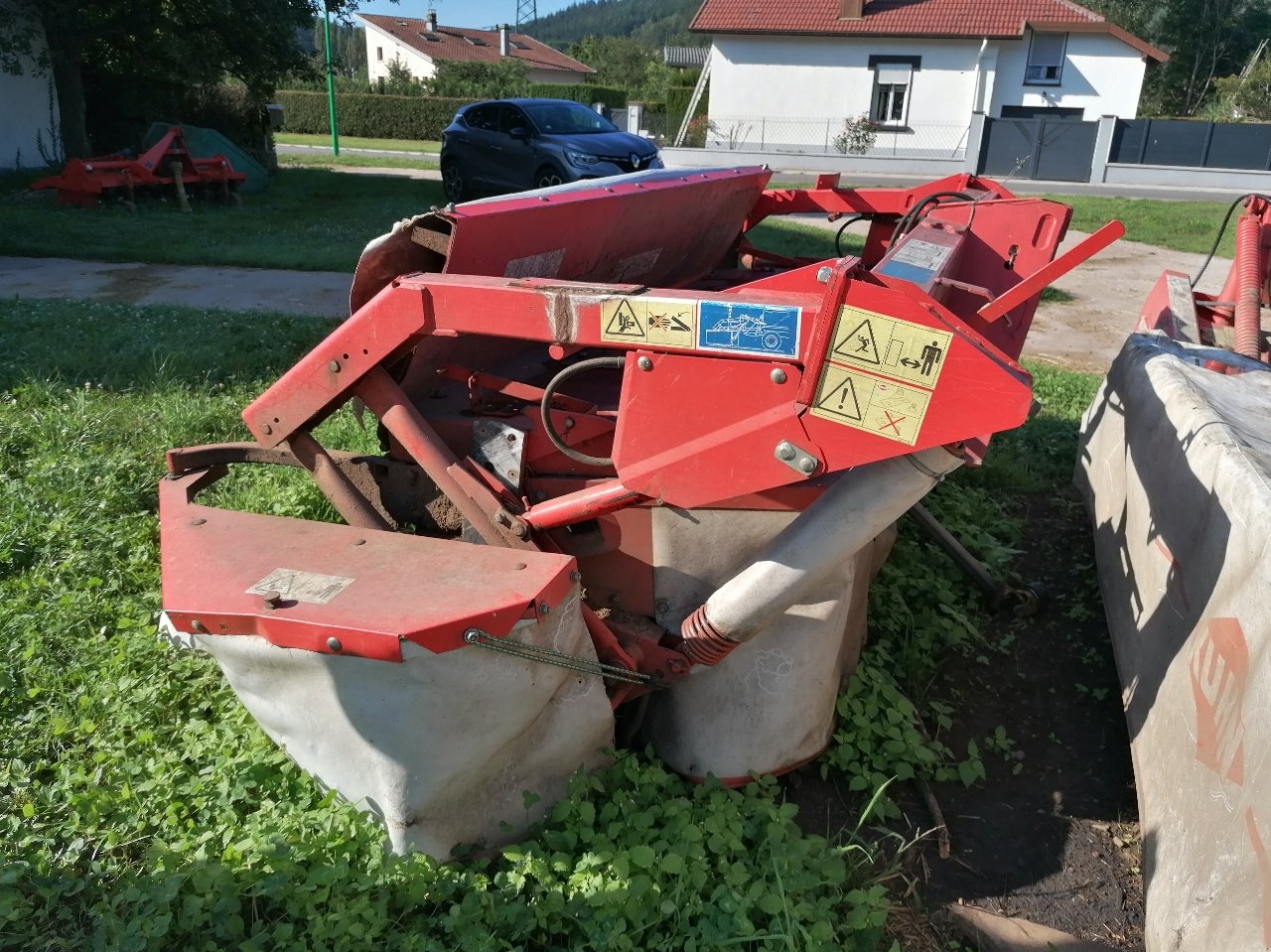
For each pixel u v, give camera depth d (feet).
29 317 25.44
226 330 24.79
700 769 9.71
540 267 11.00
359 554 8.63
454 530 10.55
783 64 102.78
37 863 8.51
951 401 7.11
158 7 54.13
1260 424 11.00
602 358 8.39
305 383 9.36
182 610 7.79
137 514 14.93
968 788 10.71
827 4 103.40
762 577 8.36
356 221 47.03
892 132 102.63
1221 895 7.00
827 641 9.50
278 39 57.93
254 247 38.68
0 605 12.26
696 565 9.45
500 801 8.66
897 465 7.75
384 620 7.37
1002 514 17.01
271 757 9.40
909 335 7.08
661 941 7.82
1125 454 13.94
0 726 10.32
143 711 10.39
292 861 8.16
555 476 9.96
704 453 8.00
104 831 8.91
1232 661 8.00
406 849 8.26
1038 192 80.38
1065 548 16.28
